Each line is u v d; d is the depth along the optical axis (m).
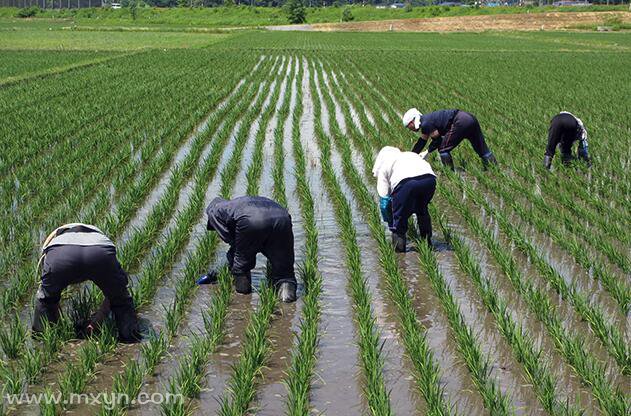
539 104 20.47
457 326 6.19
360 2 164.75
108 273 6.05
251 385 5.36
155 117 17.44
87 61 34.22
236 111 18.34
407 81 26.78
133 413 5.07
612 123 17.36
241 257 7.14
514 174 12.42
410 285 7.58
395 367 5.84
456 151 13.88
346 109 18.89
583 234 8.98
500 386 5.51
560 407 5.12
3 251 8.20
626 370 5.71
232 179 11.99
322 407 5.23
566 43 57.56
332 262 8.28
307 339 5.87
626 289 7.31
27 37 62.00
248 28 92.31
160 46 49.66
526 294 7.11
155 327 6.51
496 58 39.44
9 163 12.13
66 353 5.97
